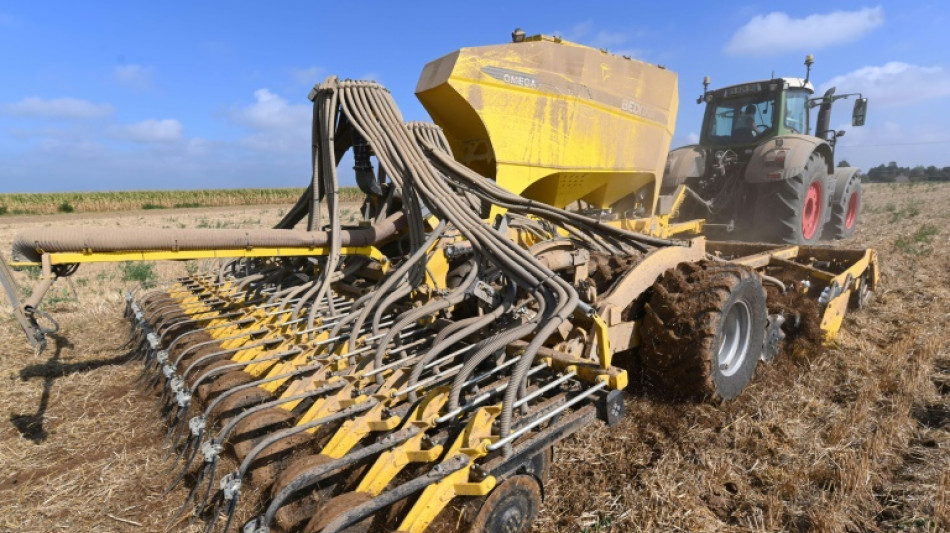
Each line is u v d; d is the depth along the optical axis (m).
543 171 5.05
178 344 4.11
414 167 3.71
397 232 4.39
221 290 4.86
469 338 3.51
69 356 4.98
